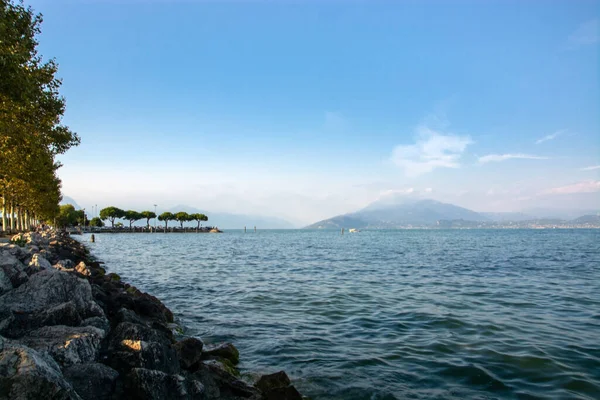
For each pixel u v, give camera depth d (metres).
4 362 4.76
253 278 28.55
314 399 8.64
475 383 9.23
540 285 24.05
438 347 11.88
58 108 24.00
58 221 127.06
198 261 43.34
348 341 12.84
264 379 8.88
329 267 36.12
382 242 95.75
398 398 8.61
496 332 13.34
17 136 21.83
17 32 18.52
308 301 19.53
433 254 52.31
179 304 19.16
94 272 21.52
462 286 23.81
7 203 46.34
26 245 25.36
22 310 9.44
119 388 6.69
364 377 9.79
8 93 15.91
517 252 54.94
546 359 10.59
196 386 7.52
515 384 9.08
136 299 14.13
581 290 22.08
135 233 194.00
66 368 6.57
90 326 8.47
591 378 9.31
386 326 14.50
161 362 7.73
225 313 17.11
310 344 12.59
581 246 70.25
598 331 13.38
